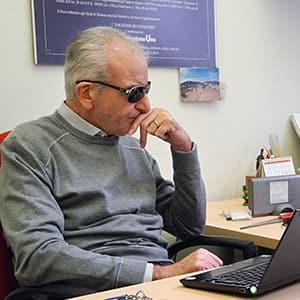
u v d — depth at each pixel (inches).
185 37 87.2
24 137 57.1
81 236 56.6
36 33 71.9
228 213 78.2
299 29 105.5
